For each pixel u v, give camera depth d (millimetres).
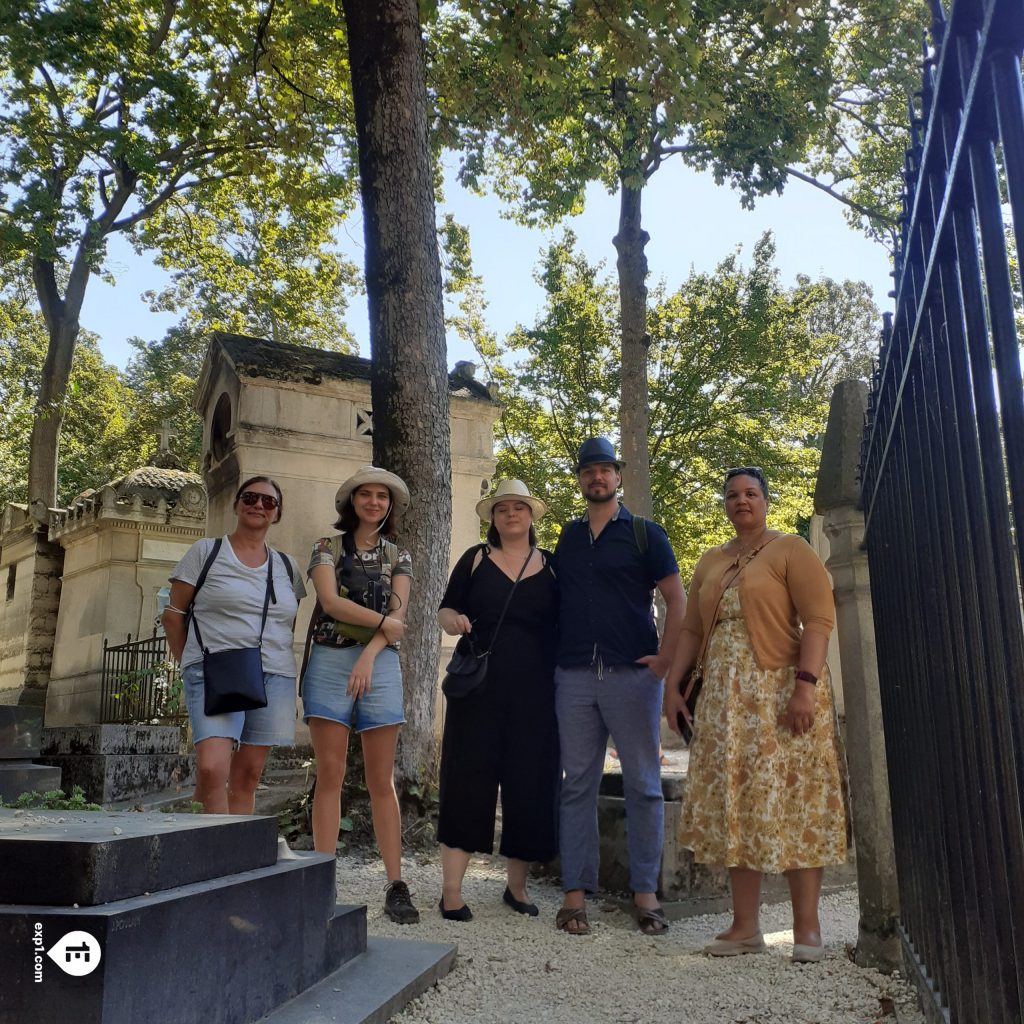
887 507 3027
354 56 7039
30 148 17344
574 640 4379
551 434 21500
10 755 5523
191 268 23516
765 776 3633
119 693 12836
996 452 1621
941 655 2232
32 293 25438
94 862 2055
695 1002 3127
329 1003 2791
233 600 4113
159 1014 2123
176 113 16781
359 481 4336
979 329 1654
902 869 3275
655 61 8539
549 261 21547
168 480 16406
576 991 3270
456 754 4426
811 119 15172
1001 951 1741
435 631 6340
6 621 18891
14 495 33031
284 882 2777
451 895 4309
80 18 14680
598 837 4688
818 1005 3049
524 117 12352
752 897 3766
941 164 1905
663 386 20688
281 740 4223
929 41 1989
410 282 6684
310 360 11555
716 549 4176
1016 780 1578
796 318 20812
